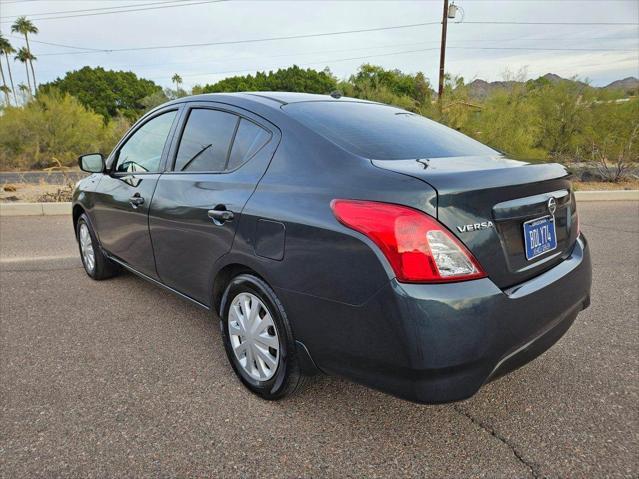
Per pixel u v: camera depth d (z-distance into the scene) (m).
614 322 3.42
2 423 2.25
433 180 1.78
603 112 12.88
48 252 5.49
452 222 1.76
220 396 2.49
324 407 2.39
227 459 2.02
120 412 2.35
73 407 2.39
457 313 1.70
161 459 2.02
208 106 2.89
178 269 2.91
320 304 1.97
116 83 71.75
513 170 2.03
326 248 1.92
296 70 63.31
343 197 1.91
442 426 2.24
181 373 2.73
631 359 2.87
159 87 79.44
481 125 13.20
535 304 1.95
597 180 11.95
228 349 2.61
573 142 13.27
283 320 2.17
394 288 1.72
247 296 2.41
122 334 3.25
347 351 1.93
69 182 10.56
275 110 2.49
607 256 5.21
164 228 2.93
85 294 4.03
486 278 1.82
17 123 16.12
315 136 2.23
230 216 2.36
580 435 2.17
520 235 2.01
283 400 2.45
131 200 3.26
